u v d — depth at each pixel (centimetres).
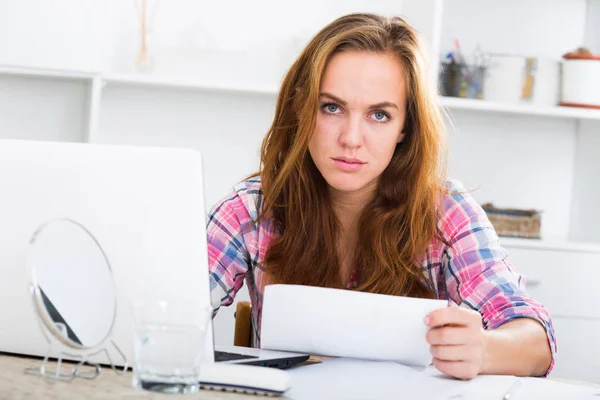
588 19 380
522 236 350
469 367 133
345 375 131
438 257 188
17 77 325
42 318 114
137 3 348
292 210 188
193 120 357
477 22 376
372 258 185
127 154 123
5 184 126
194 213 122
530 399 121
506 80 351
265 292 146
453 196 190
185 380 108
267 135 193
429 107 182
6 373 117
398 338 141
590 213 373
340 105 173
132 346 117
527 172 382
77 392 107
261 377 115
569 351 337
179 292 122
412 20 357
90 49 337
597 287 338
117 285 122
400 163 185
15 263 126
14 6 332
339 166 173
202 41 341
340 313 142
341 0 365
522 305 162
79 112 329
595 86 354
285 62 362
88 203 122
